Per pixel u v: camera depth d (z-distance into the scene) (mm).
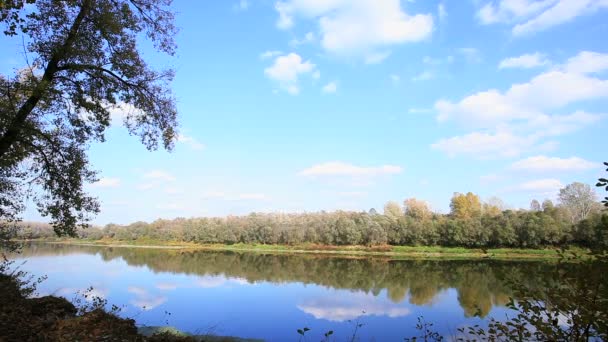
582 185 86938
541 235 67688
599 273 4074
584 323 4125
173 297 26188
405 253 81062
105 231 121438
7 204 13141
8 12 8938
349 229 90312
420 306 23406
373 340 16109
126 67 12305
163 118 13375
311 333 17328
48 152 13250
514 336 4977
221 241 106625
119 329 9625
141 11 12758
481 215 89625
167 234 112938
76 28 11367
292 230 96875
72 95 12359
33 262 45594
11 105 10977
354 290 30891
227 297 26922
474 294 28016
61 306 11414
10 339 7703
